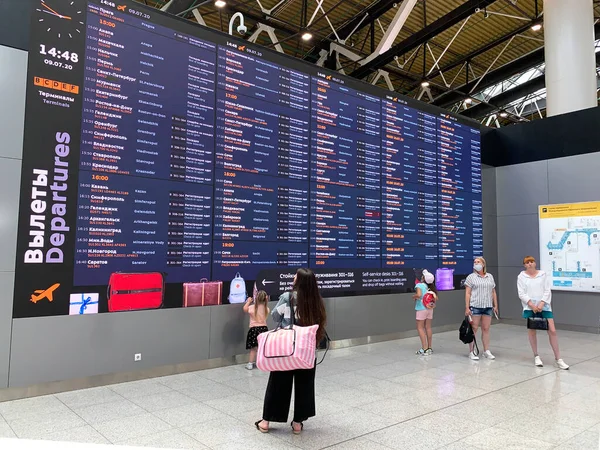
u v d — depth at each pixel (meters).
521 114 17.61
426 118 9.20
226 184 6.21
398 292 8.36
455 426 3.75
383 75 13.29
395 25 8.97
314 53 12.95
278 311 3.72
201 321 5.82
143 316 5.33
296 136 7.06
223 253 6.10
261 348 3.37
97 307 5.01
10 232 4.53
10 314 4.47
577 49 9.80
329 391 4.83
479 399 4.55
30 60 4.77
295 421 3.55
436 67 14.12
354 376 5.51
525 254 10.20
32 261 4.63
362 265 7.79
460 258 9.63
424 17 10.37
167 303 5.55
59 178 4.86
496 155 10.85
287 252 6.79
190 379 5.29
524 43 12.68
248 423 3.78
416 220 8.78
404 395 4.69
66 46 5.01
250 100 6.57
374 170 8.12
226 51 6.37
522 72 13.05
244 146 6.44
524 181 10.31
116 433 3.53
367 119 8.12
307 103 7.25
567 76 9.81
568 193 9.55
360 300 7.75
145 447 3.22
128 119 5.41
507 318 10.45
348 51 11.69
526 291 6.24
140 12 5.61
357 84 8.02
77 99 5.04
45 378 4.63
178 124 5.82
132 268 5.30
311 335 3.36
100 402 4.37
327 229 7.34
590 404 4.38
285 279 6.73
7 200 4.53
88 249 5.00
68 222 4.89
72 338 4.82
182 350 5.63
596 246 9.03
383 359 6.54
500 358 6.62
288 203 6.86
